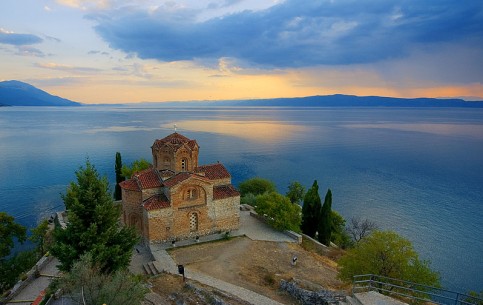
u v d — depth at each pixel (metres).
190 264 41.38
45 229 49.72
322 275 40.38
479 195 96.38
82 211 31.84
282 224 52.69
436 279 31.23
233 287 35.69
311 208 60.81
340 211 84.81
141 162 77.31
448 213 83.25
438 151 161.62
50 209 84.00
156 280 35.69
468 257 63.09
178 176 47.75
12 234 44.44
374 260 31.72
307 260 44.50
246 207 65.00
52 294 30.16
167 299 30.77
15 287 36.84
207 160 138.38
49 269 41.03
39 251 48.81
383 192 99.31
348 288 35.94
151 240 45.53
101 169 121.00
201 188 48.47
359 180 111.75
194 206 48.22
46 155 143.00
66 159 135.62
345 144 182.88
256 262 42.75
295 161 138.25
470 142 190.25
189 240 48.00
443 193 98.25
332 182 109.56
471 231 73.31
